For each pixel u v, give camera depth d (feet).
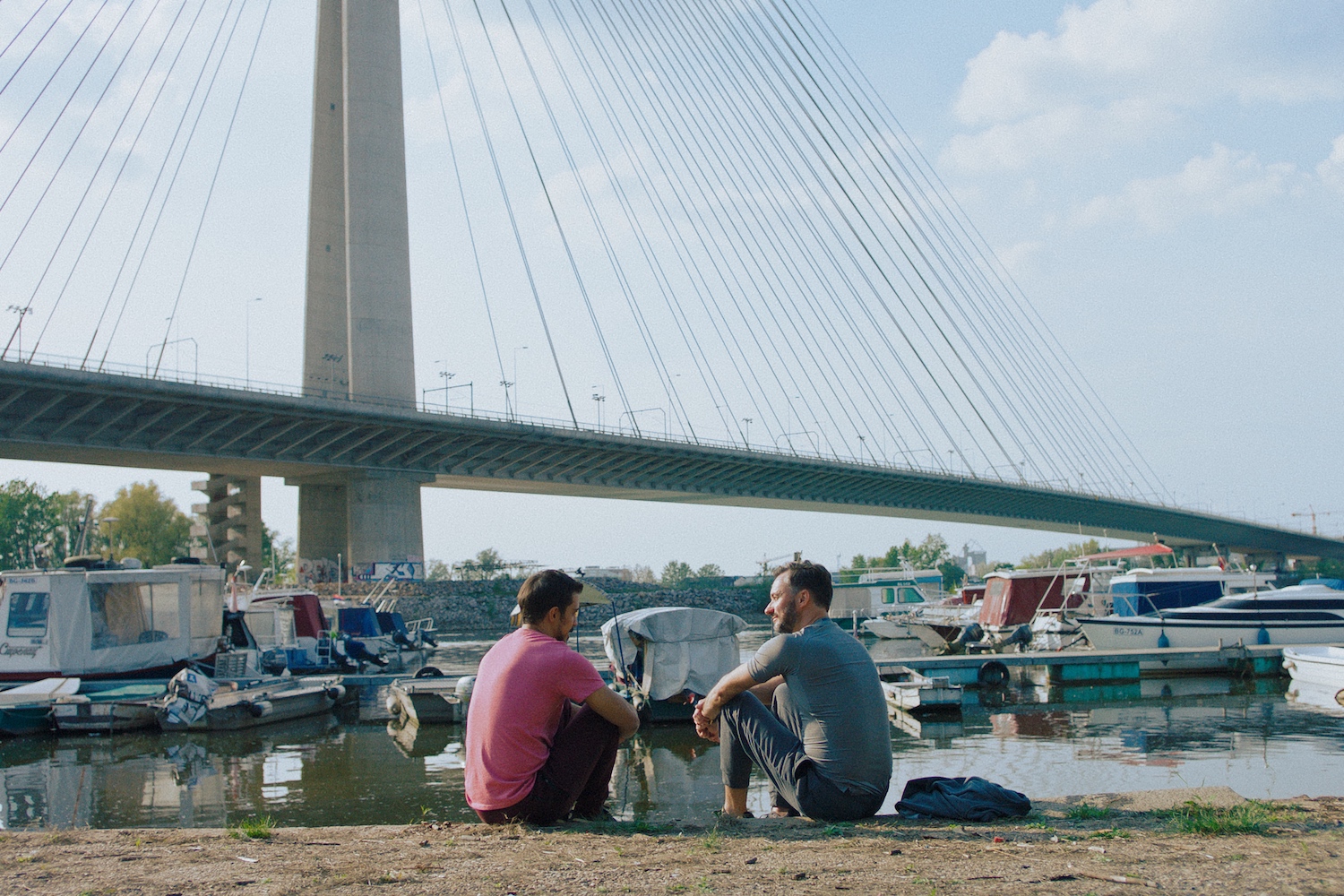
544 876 12.99
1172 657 75.46
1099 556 126.00
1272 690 69.15
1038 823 17.04
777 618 18.63
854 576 205.26
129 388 148.15
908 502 280.31
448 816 33.65
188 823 32.99
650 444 215.31
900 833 15.90
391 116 213.46
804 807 17.49
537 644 17.60
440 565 338.95
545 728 17.43
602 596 61.11
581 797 18.35
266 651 78.28
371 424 181.98
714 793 36.76
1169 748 45.19
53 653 58.23
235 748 49.88
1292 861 13.38
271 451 181.27
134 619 61.98
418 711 58.03
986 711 60.90
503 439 200.54
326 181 232.94
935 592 191.31
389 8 216.33
